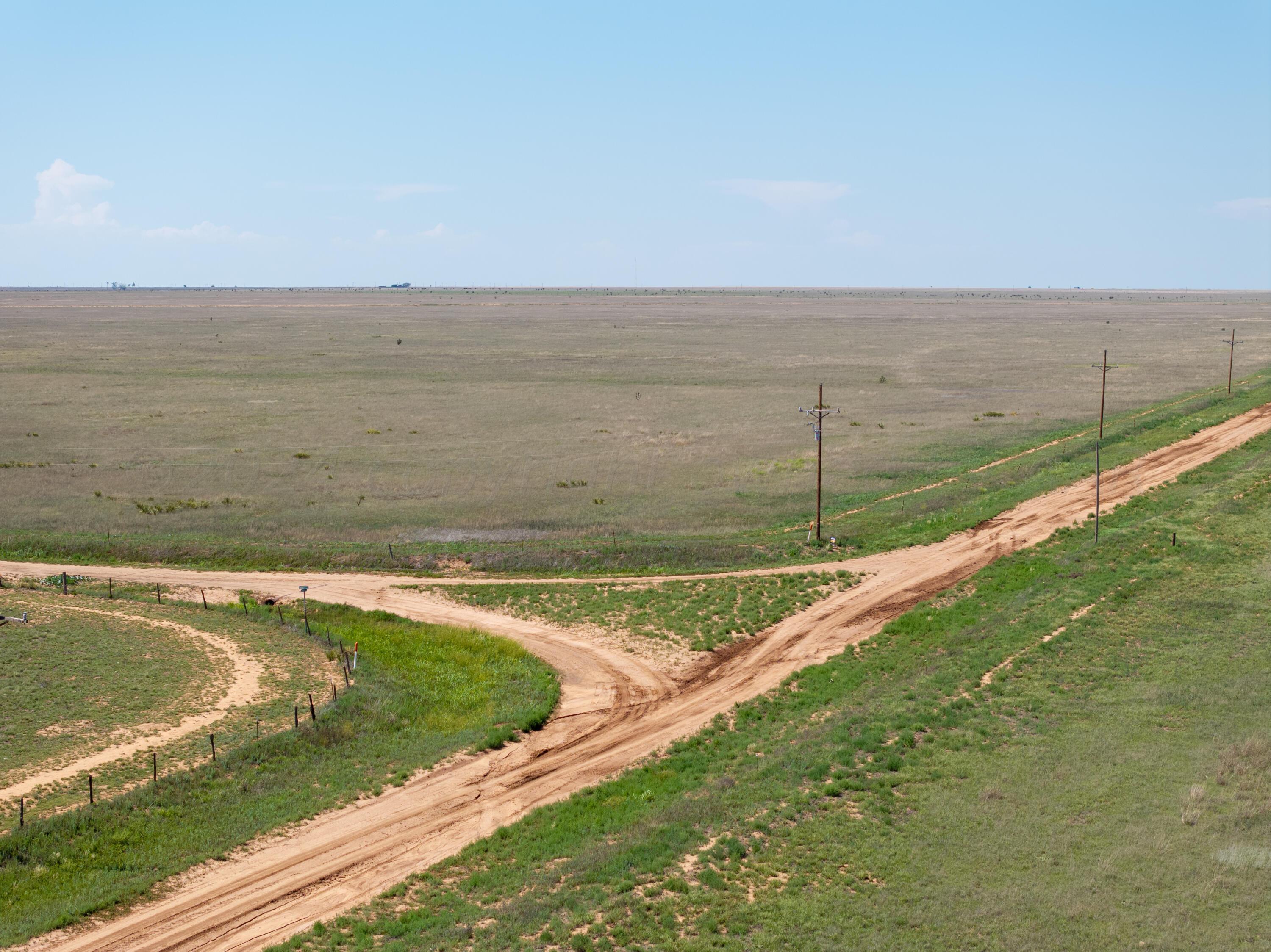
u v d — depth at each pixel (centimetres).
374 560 6381
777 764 3469
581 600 5725
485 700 4434
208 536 6794
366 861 3114
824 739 3647
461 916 2683
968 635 4697
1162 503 6812
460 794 3572
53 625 5097
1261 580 5069
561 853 3031
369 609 5644
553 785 3628
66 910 2777
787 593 5656
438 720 4216
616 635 5231
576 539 6706
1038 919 2427
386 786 3631
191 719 4050
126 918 2789
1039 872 2644
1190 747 3344
